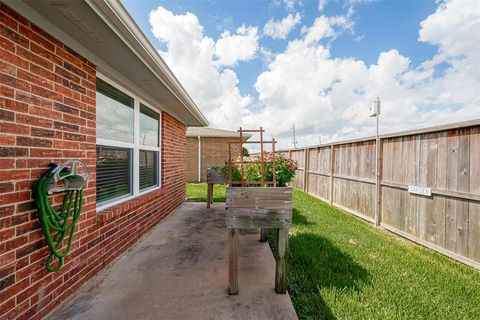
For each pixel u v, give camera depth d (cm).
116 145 297
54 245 188
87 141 231
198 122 608
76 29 189
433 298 208
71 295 206
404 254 295
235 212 208
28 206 167
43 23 176
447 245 292
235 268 208
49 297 183
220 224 421
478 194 258
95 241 241
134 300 201
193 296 206
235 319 178
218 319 178
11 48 157
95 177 244
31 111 171
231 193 208
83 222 224
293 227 400
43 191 173
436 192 305
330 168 595
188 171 1143
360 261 274
